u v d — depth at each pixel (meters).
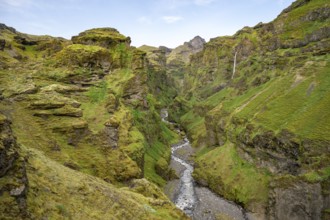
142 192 46.06
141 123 105.62
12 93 65.69
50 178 30.38
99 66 100.69
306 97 87.38
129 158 66.00
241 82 154.38
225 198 80.00
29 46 136.88
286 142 72.12
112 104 81.69
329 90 83.69
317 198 57.72
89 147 63.88
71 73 88.06
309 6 136.50
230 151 95.62
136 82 113.06
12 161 24.36
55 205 26.42
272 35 155.38
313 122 73.00
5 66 84.25
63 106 66.69
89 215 28.28
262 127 83.75
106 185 38.28
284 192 63.47
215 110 127.75
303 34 127.31
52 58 94.38
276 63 128.00
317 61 103.44
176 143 145.00
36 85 74.12
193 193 82.44
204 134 138.75
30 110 62.56
